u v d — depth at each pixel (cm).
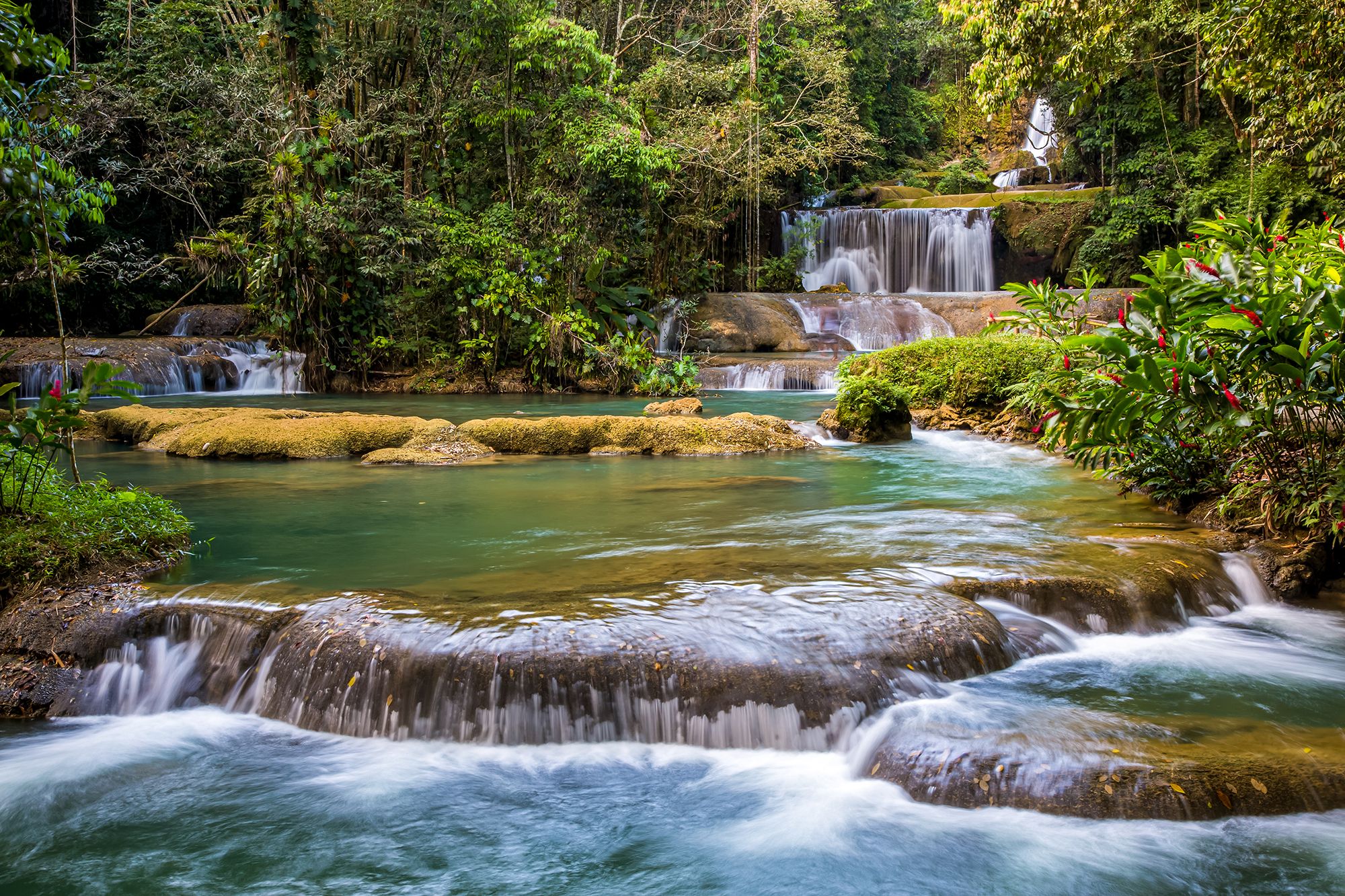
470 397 1773
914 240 2900
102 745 418
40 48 602
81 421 558
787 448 1131
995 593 506
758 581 504
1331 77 1148
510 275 1848
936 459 1046
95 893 317
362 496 812
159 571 554
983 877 312
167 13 2319
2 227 606
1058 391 759
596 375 1880
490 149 2139
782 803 358
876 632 434
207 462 1021
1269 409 591
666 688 405
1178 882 304
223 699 453
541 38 1914
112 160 2247
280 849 339
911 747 371
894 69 4075
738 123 2580
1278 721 397
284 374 1895
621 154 1875
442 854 334
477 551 601
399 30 2345
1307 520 603
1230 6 1188
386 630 435
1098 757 352
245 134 2148
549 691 405
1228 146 2394
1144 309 591
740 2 2989
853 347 2138
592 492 833
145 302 2441
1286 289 568
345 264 1923
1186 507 720
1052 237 2708
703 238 2703
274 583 516
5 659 471
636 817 354
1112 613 504
